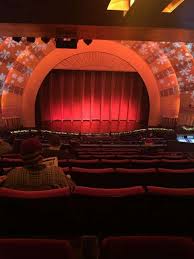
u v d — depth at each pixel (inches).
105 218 95.2
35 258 55.8
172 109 623.8
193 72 616.7
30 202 91.0
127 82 663.8
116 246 58.4
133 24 293.4
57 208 92.4
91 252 92.4
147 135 589.9
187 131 607.8
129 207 94.5
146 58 610.5
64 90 660.1
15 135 550.0
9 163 195.0
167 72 617.0
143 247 58.2
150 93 626.8
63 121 668.7
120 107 673.0
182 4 292.5
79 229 95.6
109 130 655.8
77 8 286.4
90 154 282.2
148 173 154.2
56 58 596.1
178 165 197.2
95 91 666.8
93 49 598.2
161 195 94.0
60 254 55.9
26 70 595.8
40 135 575.2
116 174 153.5
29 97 605.9
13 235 94.5
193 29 300.2
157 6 276.8
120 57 606.9
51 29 311.6
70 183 119.3
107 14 288.7
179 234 97.7
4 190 91.7
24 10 285.9
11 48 584.7
